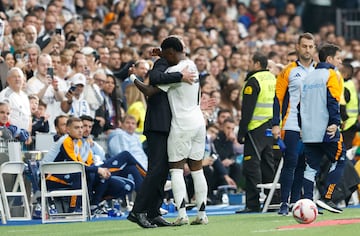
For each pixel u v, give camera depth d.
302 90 38.62
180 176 34.56
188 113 34.25
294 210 33.09
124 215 44.16
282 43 70.25
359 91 62.06
